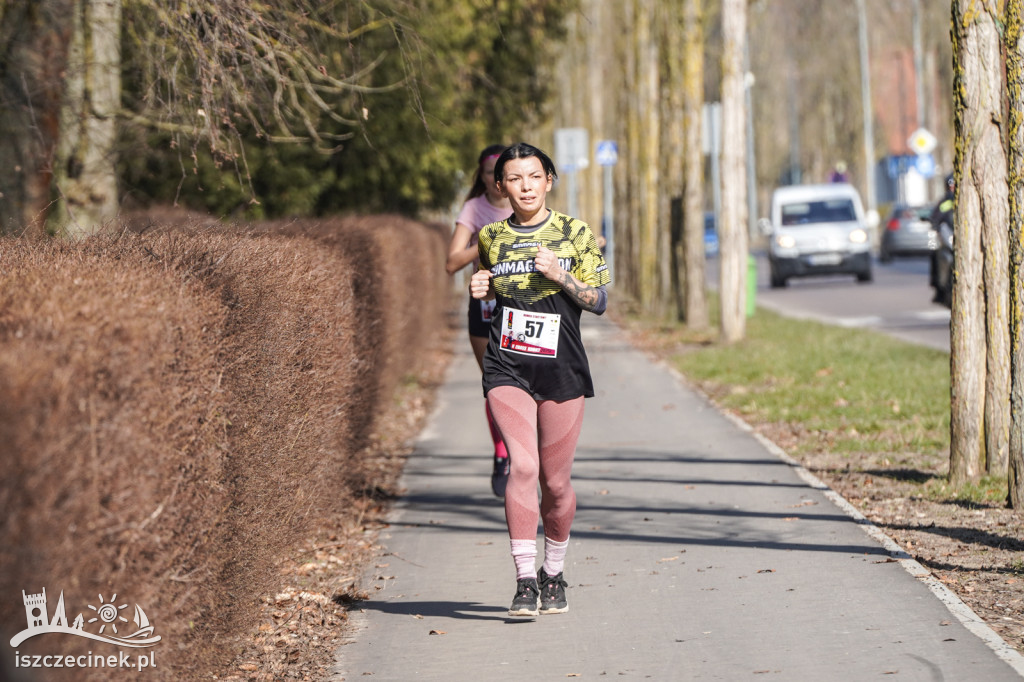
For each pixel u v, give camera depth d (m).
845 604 12.16
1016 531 14.71
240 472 10.31
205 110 19.16
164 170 35.38
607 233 70.00
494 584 13.61
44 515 6.19
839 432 22.52
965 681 9.91
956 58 16.97
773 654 10.81
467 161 48.38
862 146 155.88
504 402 11.94
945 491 16.92
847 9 147.25
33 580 6.11
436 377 33.62
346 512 17.03
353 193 45.47
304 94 25.58
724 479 18.88
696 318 46.22
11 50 25.94
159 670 8.05
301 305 12.86
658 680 10.29
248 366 10.52
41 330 6.81
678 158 49.09
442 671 10.76
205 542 9.12
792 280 78.94
